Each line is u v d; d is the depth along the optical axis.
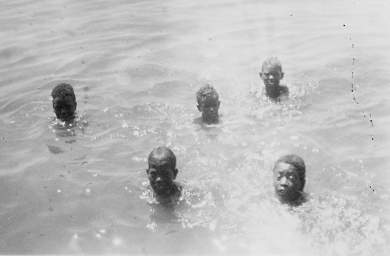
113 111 8.95
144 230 6.18
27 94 9.67
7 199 6.86
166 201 6.66
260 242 5.88
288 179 6.40
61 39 12.14
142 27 12.73
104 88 9.74
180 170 7.29
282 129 8.19
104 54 11.20
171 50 11.32
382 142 7.70
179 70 10.37
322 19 12.82
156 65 10.59
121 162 7.59
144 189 6.95
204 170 7.28
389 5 13.50
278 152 7.59
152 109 8.97
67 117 8.73
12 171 7.46
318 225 6.07
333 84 9.44
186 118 8.68
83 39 12.09
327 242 5.80
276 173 6.53
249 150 7.69
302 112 8.63
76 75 10.33
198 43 11.66
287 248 5.75
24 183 7.18
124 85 9.84
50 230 6.24
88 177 7.26
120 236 6.09
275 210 6.38
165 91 9.58
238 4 14.35
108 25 12.92
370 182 6.83
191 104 9.11
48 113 9.03
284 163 6.50
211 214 6.39
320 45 11.17
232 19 13.14
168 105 9.09
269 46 11.31
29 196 6.90
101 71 10.46
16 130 8.57
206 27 12.65
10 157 7.81
